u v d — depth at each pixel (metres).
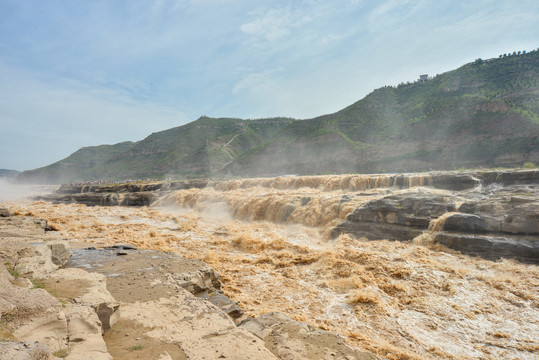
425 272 13.71
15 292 5.46
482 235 15.72
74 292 7.12
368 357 6.07
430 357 8.43
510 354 8.52
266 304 11.43
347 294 12.29
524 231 14.84
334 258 15.83
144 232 24.80
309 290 12.75
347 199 23.55
